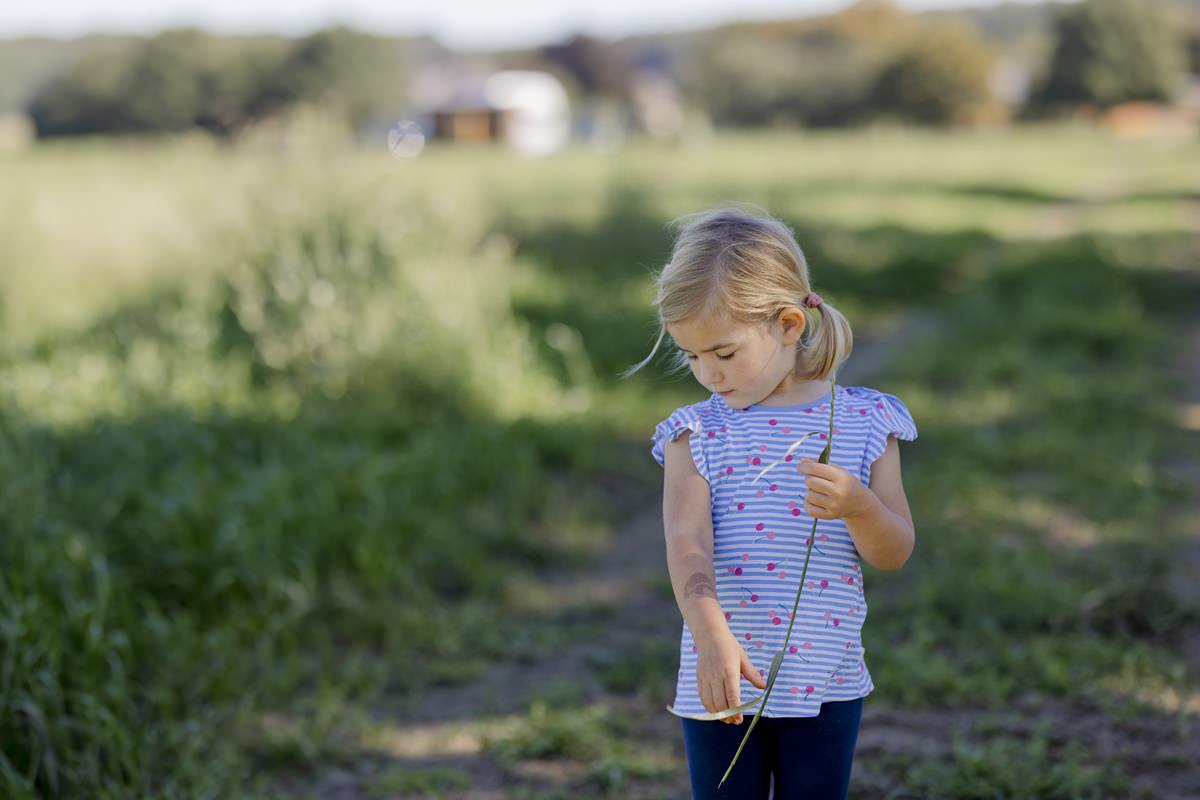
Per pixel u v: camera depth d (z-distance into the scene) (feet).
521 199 51.24
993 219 67.15
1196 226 61.72
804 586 7.11
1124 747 11.71
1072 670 13.34
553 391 25.41
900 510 7.25
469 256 31.32
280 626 14.28
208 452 19.26
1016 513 18.80
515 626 15.75
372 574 16.01
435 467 19.72
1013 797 10.79
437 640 15.02
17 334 28.07
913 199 73.87
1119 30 249.96
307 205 27.91
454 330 24.63
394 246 26.66
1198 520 18.63
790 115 243.40
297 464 19.29
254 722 12.68
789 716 7.04
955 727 12.26
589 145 187.83
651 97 292.40
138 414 20.70
